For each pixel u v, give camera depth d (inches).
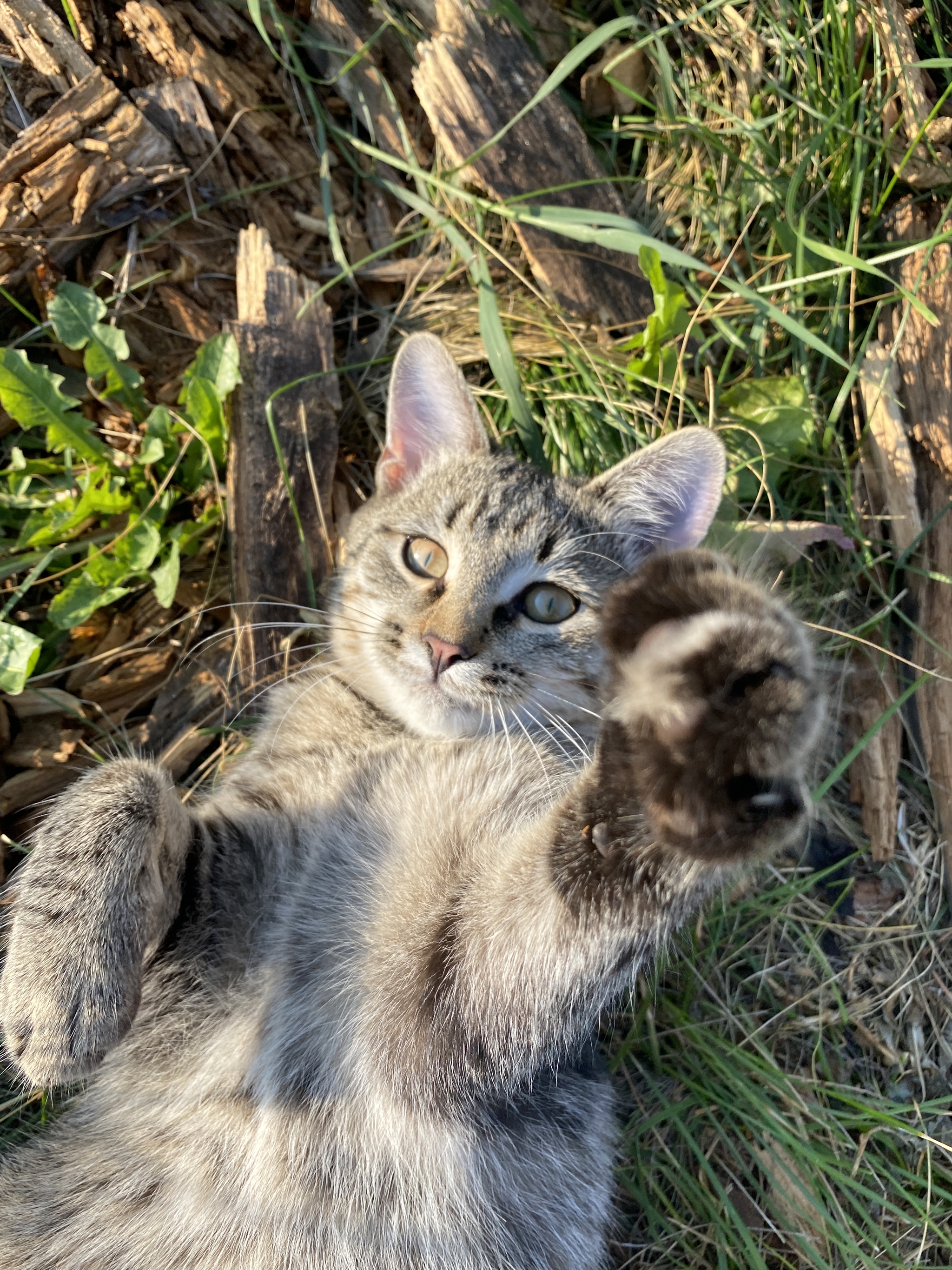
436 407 13.7
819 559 14.9
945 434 14.2
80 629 14.1
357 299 16.3
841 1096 13.1
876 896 14.1
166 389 14.9
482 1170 10.1
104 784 9.9
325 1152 10.0
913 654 14.4
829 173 15.9
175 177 15.0
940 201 15.2
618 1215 12.9
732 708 7.0
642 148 16.8
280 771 11.4
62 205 14.4
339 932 10.5
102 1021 9.1
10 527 14.4
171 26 15.1
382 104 16.1
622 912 8.4
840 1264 12.8
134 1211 10.4
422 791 10.8
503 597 11.7
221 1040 10.3
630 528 12.8
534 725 11.5
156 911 9.7
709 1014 13.7
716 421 15.2
